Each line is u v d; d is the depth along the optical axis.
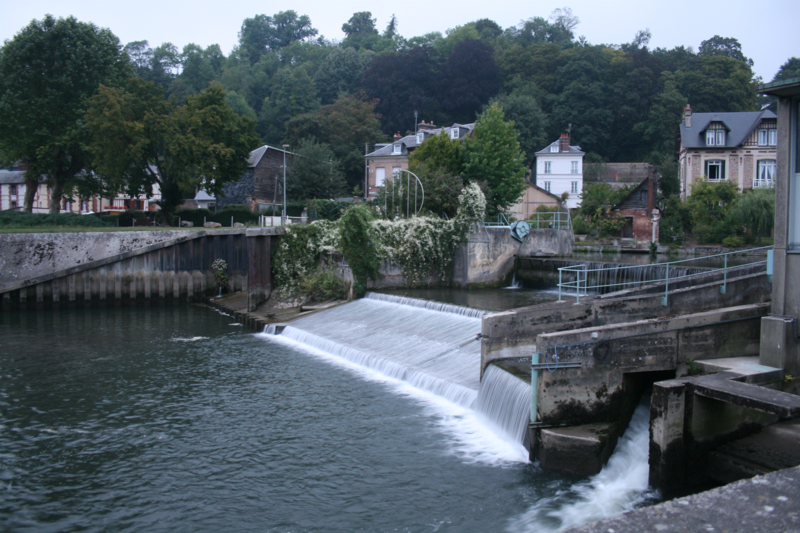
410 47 112.31
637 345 13.05
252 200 65.38
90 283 37.09
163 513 11.37
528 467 12.72
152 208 89.31
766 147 53.19
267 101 105.94
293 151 73.88
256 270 34.75
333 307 30.62
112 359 23.14
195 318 33.78
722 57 89.00
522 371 14.95
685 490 11.13
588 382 12.84
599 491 11.52
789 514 4.71
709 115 57.56
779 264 12.76
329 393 18.50
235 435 15.13
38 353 24.20
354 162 78.62
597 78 89.38
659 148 82.12
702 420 11.24
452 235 33.69
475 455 13.51
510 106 79.75
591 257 35.94
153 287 38.69
